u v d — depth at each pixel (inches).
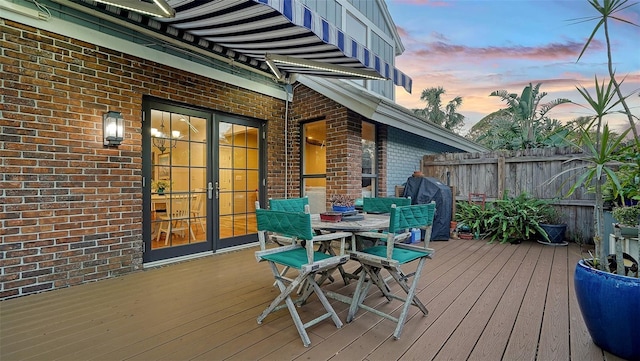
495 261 174.2
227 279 144.6
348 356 80.0
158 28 149.7
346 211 131.9
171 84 172.6
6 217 122.0
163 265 168.6
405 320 97.0
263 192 226.7
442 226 233.9
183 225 181.6
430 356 80.0
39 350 82.9
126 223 154.4
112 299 119.8
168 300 118.6
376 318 103.3
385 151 261.1
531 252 196.5
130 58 156.6
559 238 217.3
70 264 136.7
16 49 124.0
